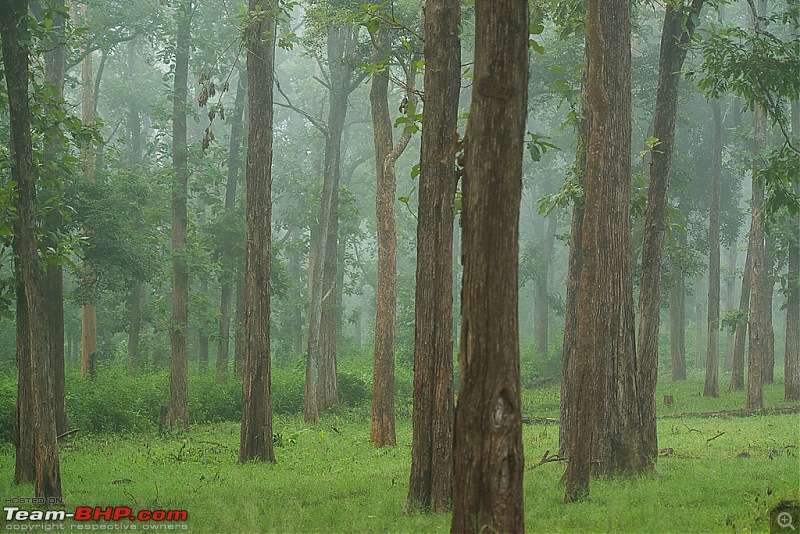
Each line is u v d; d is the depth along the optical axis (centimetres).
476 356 670
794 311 2947
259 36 1703
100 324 3888
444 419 1030
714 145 3372
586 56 1466
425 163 1067
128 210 2678
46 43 2073
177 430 2352
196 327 3434
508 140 677
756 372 2645
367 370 3562
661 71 1439
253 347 1662
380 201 2011
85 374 2998
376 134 2030
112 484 1356
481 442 664
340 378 3109
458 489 673
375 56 2034
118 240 2445
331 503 1084
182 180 2775
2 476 1423
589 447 1024
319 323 2592
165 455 1767
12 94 1159
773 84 1343
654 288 1417
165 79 2870
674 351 4028
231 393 2805
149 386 2727
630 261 1306
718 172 3344
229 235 3244
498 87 679
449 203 1059
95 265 2548
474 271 673
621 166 1304
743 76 1354
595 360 1267
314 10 2098
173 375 2506
